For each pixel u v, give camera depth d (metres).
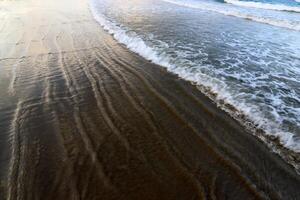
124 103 5.95
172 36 11.08
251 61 8.50
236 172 3.99
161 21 14.14
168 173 3.97
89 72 7.55
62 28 12.30
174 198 3.55
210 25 13.84
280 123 5.05
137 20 14.13
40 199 3.51
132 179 3.85
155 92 6.45
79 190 3.65
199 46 9.82
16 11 16.30
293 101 5.95
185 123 5.21
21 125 5.09
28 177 3.86
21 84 6.75
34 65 7.98
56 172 3.96
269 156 4.31
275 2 26.00
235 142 4.65
